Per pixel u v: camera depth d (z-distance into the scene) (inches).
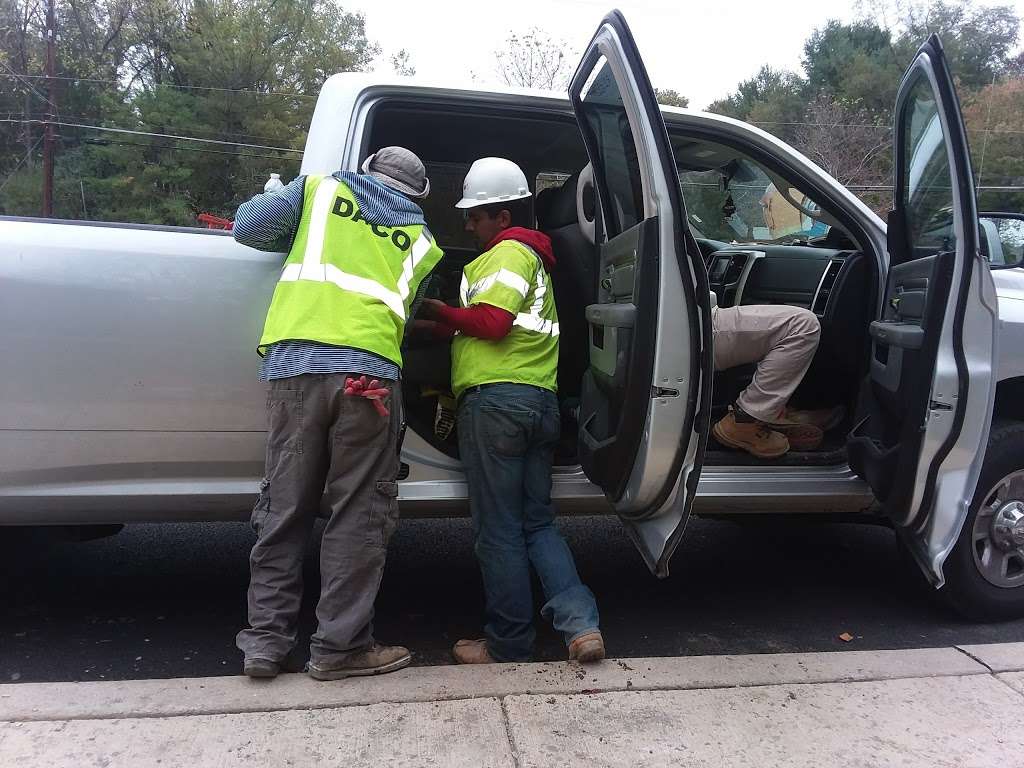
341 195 100.4
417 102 116.8
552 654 113.7
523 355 109.0
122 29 1461.6
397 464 102.1
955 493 107.4
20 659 109.9
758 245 156.5
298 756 79.9
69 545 157.1
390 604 133.1
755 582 145.7
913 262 110.7
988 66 1907.0
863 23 1948.8
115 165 1360.7
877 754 84.0
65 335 98.8
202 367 102.7
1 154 1380.4
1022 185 1535.4
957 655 104.7
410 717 87.2
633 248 101.7
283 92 1461.6
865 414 123.7
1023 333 118.9
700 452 96.5
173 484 106.7
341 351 94.1
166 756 79.1
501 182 115.3
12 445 99.7
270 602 97.2
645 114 94.5
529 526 111.1
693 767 80.9
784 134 1616.6
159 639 117.6
